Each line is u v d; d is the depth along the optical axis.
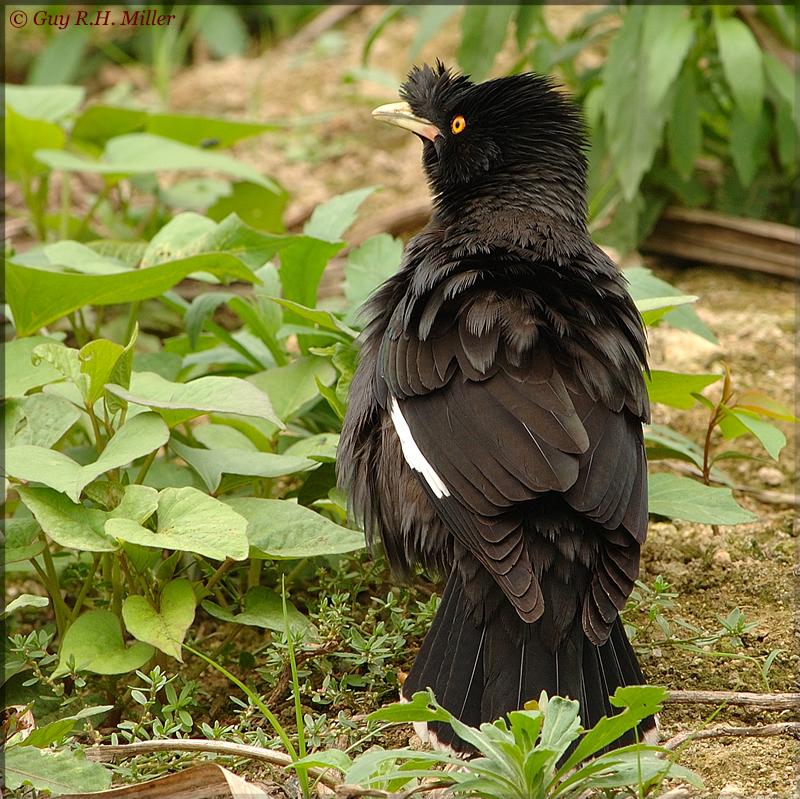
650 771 5.69
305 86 16.86
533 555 6.27
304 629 7.28
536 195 7.81
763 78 12.08
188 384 7.58
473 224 7.74
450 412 6.56
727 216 12.81
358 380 7.49
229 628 8.28
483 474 6.30
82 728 7.22
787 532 8.98
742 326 11.61
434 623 6.54
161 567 7.45
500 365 6.57
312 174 14.88
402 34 17.64
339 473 7.61
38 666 7.35
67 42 17.58
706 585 8.32
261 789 6.05
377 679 7.33
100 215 13.15
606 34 13.09
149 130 12.79
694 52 12.41
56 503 7.04
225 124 12.68
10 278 8.30
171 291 10.29
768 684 7.28
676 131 11.91
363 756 5.71
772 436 8.02
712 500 7.81
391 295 7.56
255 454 7.84
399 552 7.40
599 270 7.41
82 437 9.54
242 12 19.45
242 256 8.91
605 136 12.30
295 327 9.05
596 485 6.25
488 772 5.48
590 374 6.60
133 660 7.04
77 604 7.75
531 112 7.87
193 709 7.50
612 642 6.42
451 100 8.17
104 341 7.11
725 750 6.63
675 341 11.38
